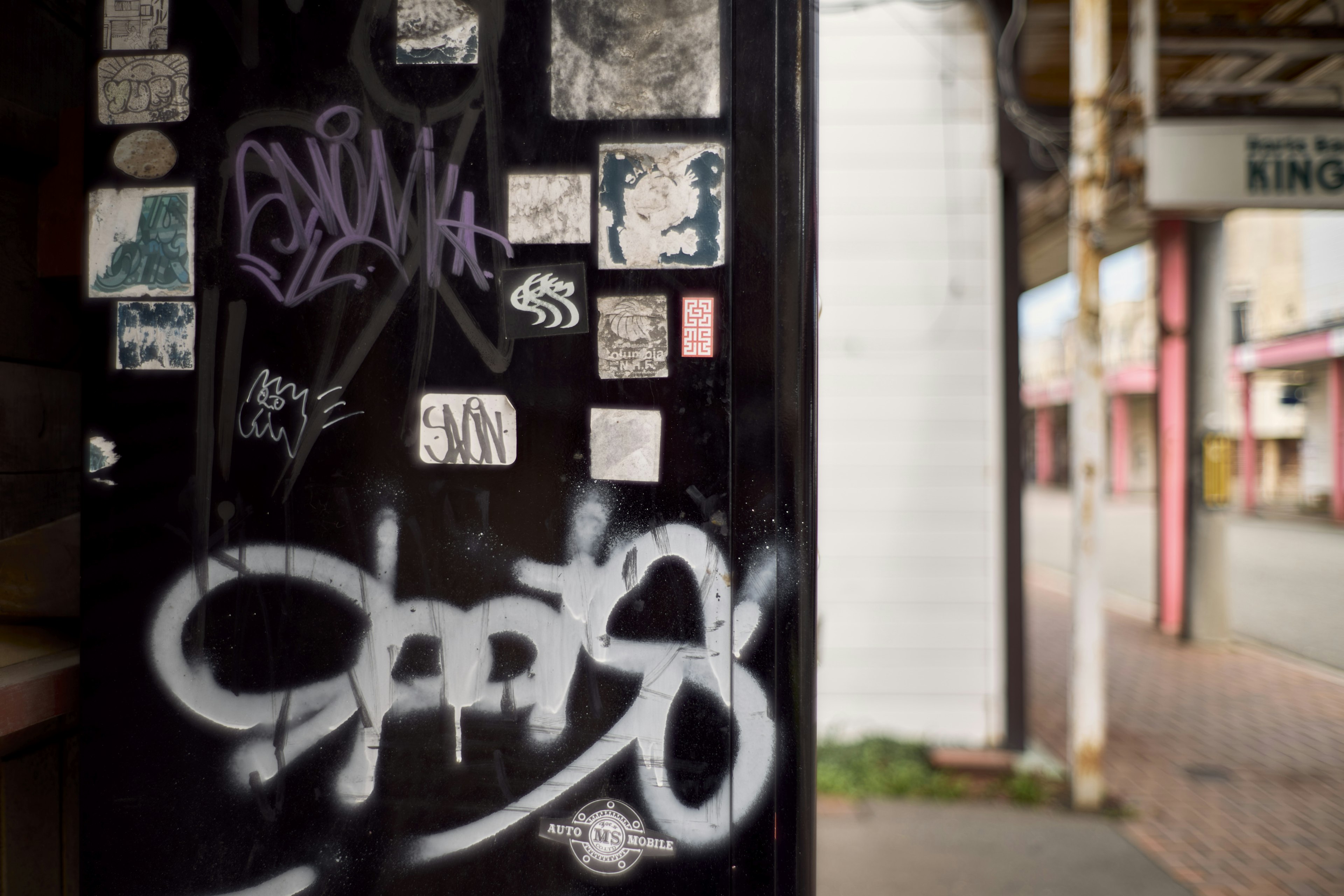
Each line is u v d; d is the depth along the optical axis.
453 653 1.13
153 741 1.15
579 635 1.12
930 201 4.42
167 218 1.15
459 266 1.12
